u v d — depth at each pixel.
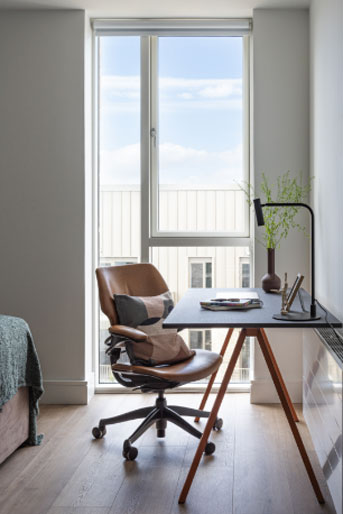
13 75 3.86
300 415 3.54
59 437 3.19
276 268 3.86
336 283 2.83
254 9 3.83
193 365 3.00
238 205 4.07
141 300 3.23
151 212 4.10
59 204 3.87
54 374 3.87
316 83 3.49
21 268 3.88
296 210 3.81
